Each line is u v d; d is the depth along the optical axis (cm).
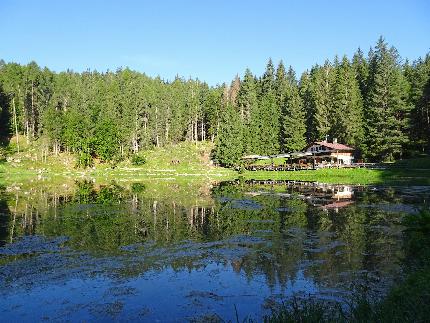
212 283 1443
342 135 8975
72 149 10194
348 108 8619
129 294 1332
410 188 4697
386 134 7638
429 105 7694
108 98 11281
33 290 1364
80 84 13188
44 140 9988
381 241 2023
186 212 3150
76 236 2223
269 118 10544
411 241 1688
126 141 10881
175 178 7975
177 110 12488
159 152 11250
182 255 1823
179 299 1291
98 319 1144
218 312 1194
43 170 9006
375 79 7994
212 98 12712
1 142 10650
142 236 2233
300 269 1595
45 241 2089
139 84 13725
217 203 3725
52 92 12875
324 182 6166
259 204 3631
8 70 13175
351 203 3534
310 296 1307
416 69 10256
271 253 1852
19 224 2591
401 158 7906
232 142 9862
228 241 2103
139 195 4528
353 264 1636
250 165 9788
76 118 10025
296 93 10225
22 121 11488
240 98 12488
